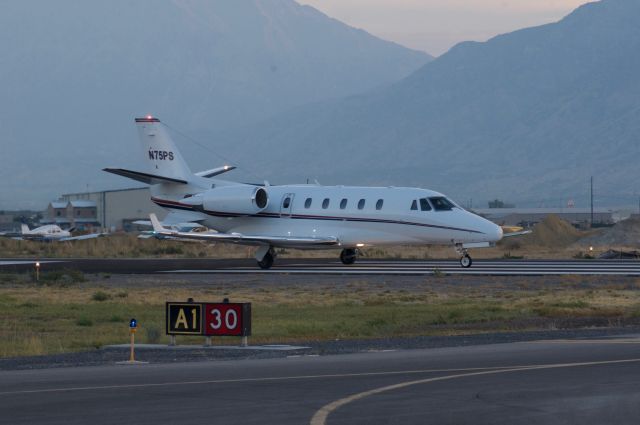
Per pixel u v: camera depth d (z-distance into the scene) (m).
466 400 51.31
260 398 52.56
